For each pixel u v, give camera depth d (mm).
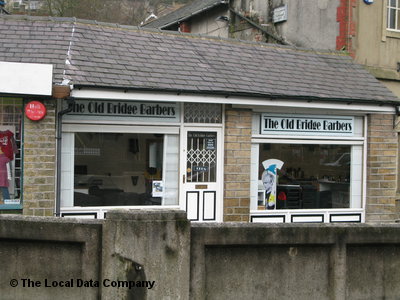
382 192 11422
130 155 9438
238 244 4750
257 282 4836
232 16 17219
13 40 9109
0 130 8523
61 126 8742
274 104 9891
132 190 9469
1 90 8008
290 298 4918
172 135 9719
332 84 10906
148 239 4465
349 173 11273
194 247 4652
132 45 9984
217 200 10008
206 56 10492
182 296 4516
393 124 11500
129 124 9352
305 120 10727
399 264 5293
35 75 8133
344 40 13117
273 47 11766
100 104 9133
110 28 10242
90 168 9148
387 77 13430
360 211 11281
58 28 9672
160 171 9672
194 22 19516
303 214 10773
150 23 24734
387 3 13648
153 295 4453
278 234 4848
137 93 8766
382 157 11414
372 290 5188
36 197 8461
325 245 5023
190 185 9828
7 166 8555
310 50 12141
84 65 8844
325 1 13688
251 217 10344
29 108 8367
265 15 15797
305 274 4965
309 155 10898
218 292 4742
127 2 31641
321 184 11016
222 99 9422
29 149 8422
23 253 4605
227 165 9945
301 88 10312
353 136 11203
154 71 9328
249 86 9773
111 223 4477
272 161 10539
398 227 5215
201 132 9891
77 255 4578
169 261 4488
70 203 8992
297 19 14609
